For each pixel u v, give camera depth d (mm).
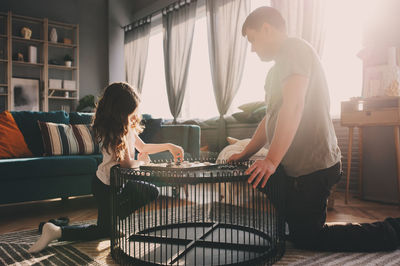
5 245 1658
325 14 3402
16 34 6371
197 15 5520
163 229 1729
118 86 1598
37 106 6562
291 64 1377
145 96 6883
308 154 1461
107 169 1641
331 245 1493
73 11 7035
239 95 4727
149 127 3391
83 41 7141
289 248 1574
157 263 1257
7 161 2236
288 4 3652
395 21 2816
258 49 1521
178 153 1873
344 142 3320
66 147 2893
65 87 6641
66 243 1680
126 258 1333
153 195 1658
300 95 1332
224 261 1278
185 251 1364
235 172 1280
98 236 1680
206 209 2336
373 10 2947
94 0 7266
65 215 2400
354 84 3439
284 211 1512
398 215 2299
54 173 2398
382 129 2807
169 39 5742
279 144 1294
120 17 7348
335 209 2508
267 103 1632
